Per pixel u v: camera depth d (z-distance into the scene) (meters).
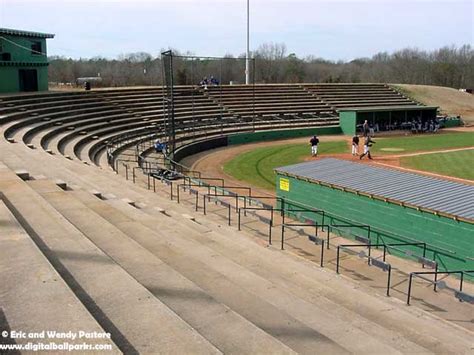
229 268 10.41
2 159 20.48
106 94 50.25
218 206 21.50
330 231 19.47
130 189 20.08
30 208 11.41
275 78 99.88
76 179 17.41
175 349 5.41
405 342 7.97
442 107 76.38
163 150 37.34
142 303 6.63
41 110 38.59
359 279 14.09
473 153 41.50
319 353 6.39
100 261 8.22
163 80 43.47
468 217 14.82
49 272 7.15
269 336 6.17
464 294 11.90
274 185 30.22
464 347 8.78
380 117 57.69
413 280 14.16
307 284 11.44
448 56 129.75
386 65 123.12
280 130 52.81
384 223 17.55
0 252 7.91
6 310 5.95
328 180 20.14
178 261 10.16
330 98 69.12
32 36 46.81
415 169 34.38
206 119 53.69
